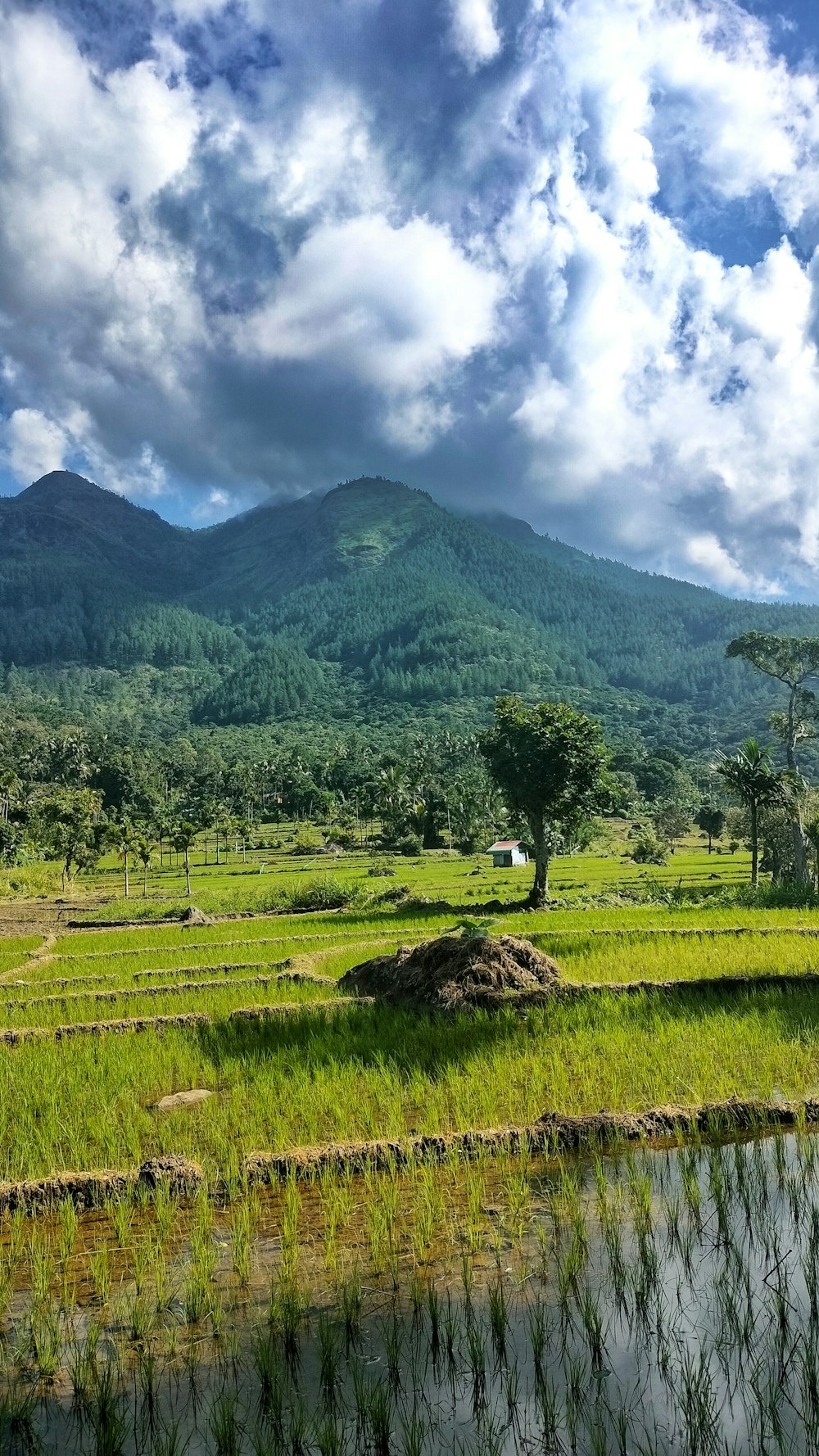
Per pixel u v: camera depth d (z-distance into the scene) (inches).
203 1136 420.8
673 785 5964.6
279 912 1835.6
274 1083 489.7
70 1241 323.9
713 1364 242.5
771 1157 369.4
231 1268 302.5
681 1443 214.1
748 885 1740.9
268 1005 685.9
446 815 4589.1
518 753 1599.4
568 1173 363.3
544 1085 459.5
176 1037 610.5
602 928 1056.8
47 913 2197.3
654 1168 364.2
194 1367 251.8
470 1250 304.2
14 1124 450.3
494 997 644.7
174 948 1096.8
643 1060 493.7
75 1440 227.6
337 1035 588.1
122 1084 509.4
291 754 7347.4
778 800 1828.2
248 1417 232.4
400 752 7667.3
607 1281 282.7
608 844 3831.2
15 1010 751.7
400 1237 315.6
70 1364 255.1
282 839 5054.1
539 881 1638.8
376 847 4448.8
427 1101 456.1
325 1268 296.7
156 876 3563.0
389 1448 217.3
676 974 735.7
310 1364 250.1
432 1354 251.3
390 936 1100.5
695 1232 310.0
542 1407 228.5
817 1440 214.1
